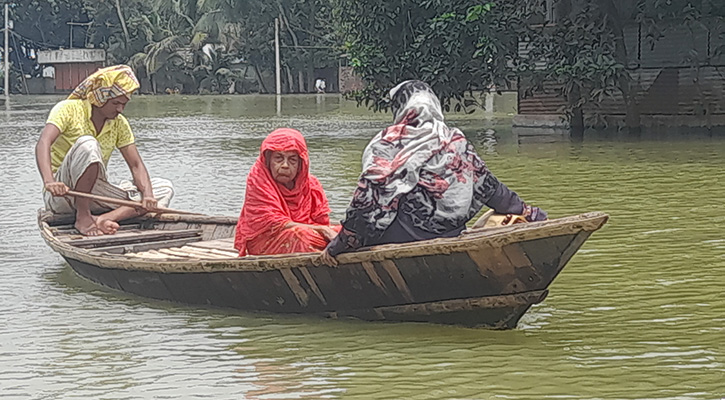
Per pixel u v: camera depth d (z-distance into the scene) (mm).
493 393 5398
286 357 6113
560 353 6074
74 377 5840
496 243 5891
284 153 7109
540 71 20828
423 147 6336
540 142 19781
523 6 20875
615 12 21141
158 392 5555
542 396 5340
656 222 10422
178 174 15508
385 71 21766
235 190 13516
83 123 9164
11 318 7164
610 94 22750
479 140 20609
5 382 5770
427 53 21016
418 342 6320
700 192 12484
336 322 6809
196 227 9195
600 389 5434
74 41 71250
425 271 6242
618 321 6781
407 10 21344
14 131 26203
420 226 6383
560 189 13055
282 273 6770
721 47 21281
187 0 60500
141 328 6852
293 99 48250
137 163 9492
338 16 26219
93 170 8859
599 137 20500
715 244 9242
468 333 6473
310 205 7430
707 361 5883
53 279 8406
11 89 68125
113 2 63938
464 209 6371
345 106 39000
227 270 6977
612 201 11914
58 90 68688
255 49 57094
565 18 20766
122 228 9289
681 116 22047
